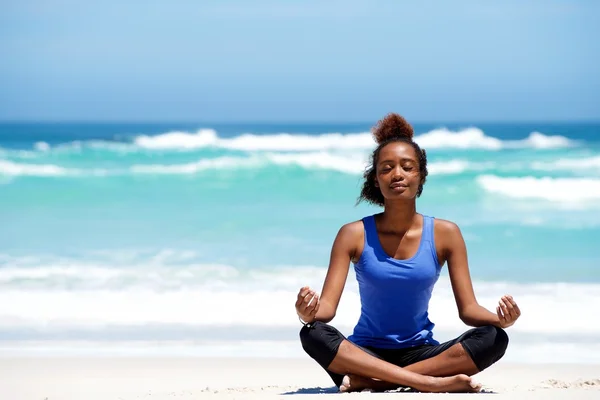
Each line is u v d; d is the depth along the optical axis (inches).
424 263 278.7
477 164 1086.4
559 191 954.7
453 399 248.2
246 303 529.0
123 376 366.9
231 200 938.7
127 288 565.0
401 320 281.6
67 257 661.3
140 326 480.1
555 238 736.3
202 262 642.8
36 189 994.1
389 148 281.1
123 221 818.2
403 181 275.9
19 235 749.3
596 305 517.3
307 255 666.2
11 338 455.8
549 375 359.9
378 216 287.9
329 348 269.0
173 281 584.4
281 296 544.7
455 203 900.6
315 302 262.1
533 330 465.7
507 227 783.7
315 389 304.7
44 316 500.1
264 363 398.9
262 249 689.6
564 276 597.0
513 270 618.2
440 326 465.1
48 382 352.2
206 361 402.9
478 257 666.8
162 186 1018.7
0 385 345.1
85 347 438.0
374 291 280.7
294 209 884.0
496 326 268.8
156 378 362.6
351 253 285.6
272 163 1120.8
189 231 768.3
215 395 279.9
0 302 530.6
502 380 342.6
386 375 265.9
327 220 823.7
